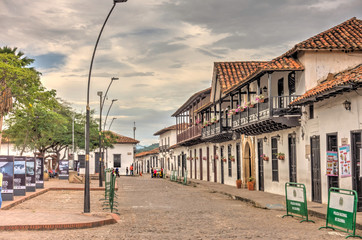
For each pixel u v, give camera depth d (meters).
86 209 16.02
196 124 44.44
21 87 30.48
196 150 51.91
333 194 12.96
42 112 47.19
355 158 16.62
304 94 19.97
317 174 20.00
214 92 35.28
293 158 23.11
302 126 21.39
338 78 18.56
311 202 20.00
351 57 21.25
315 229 13.25
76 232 12.53
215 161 42.84
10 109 31.73
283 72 23.80
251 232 12.71
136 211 18.38
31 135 50.16
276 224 14.40
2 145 74.25
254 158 30.02
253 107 24.94
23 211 16.16
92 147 61.53
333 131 18.25
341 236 11.98
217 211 18.39
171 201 23.39
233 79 32.50
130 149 86.69
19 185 23.22
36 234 12.02
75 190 31.77
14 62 29.55
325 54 21.19
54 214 15.42
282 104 23.69
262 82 27.36
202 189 33.72
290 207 16.02
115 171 68.06
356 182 16.55
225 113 35.03
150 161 93.69
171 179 51.91
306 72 21.08
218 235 12.16
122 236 11.94
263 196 24.12
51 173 54.94
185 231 12.91
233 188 32.19
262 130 25.69
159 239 11.49
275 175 26.12
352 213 11.93
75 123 57.03
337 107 17.88
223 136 34.75
